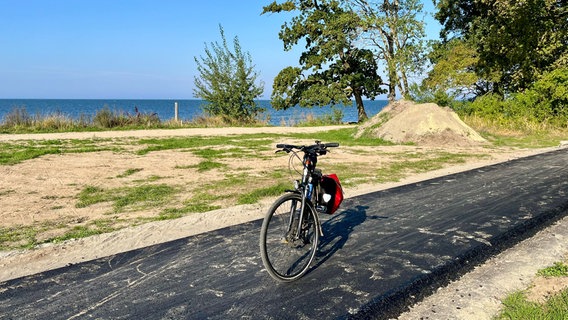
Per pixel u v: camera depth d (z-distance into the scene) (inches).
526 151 609.6
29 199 306.8
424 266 188.5
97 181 370.9
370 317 145.5
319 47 1390.3
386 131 761.6
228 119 1138.7
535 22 1101.7
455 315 146.7
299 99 1457.9
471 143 697.0
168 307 151.5
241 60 1143.0
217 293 162.6
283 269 175.6
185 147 620.7
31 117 863.7
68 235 229.3
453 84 1105.4
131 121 962.7
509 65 1132.5
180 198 315.9
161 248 211.2
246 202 302.4
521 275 179.0
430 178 398.9
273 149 610.2
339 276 178.1
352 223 254.8
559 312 141.7
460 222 255.3
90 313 147.2
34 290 164.9
